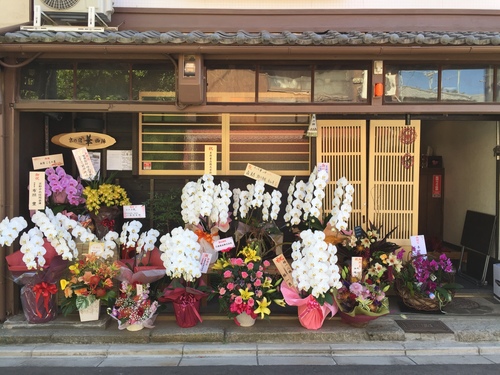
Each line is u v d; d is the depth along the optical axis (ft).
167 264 13.12
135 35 13.58
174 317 14.65
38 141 16.53
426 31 17.52
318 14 17.84
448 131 23.85
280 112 14.75
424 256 15.31
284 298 13.53
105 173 18.30
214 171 17.58
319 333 13.37
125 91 14.74
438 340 13.38
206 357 12.57
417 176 17.47
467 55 14.16
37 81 14.58
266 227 16.17
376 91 14.64
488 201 19.57
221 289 13.28
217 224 15.83
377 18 17.85
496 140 18.95
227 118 17.95
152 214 17.93
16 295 14.55
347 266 15.43
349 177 17.53
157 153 18.08
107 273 13.29
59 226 13.57
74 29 14.94
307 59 14.65
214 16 17.78
